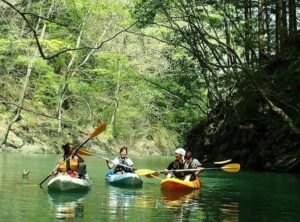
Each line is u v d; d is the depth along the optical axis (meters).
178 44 20.80
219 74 23.72
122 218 6.52
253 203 8.61
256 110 19.75
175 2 19.17
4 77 27.36
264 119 19.33
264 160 18.69
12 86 27.95
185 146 25.03
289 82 18.55
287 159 17.72
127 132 35.91
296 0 21.44
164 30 24.89
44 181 10.60
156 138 38.47
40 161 19.02
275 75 19.53
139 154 35.72
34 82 28.66
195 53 19.61
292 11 21.27
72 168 10.50
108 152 32.16
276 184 12.73
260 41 20.25
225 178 14.73
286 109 18.39
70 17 27.41
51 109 30.22
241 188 11.50
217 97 26.09
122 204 7.97
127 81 32.53
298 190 11.16
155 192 10.06
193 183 11.15
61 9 26.67
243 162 19.95
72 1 26.73
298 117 17.64
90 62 32.06
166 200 8.73
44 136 28.47
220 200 8.96
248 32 19.89
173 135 39.16
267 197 9.63
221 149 21.50
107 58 30.14
